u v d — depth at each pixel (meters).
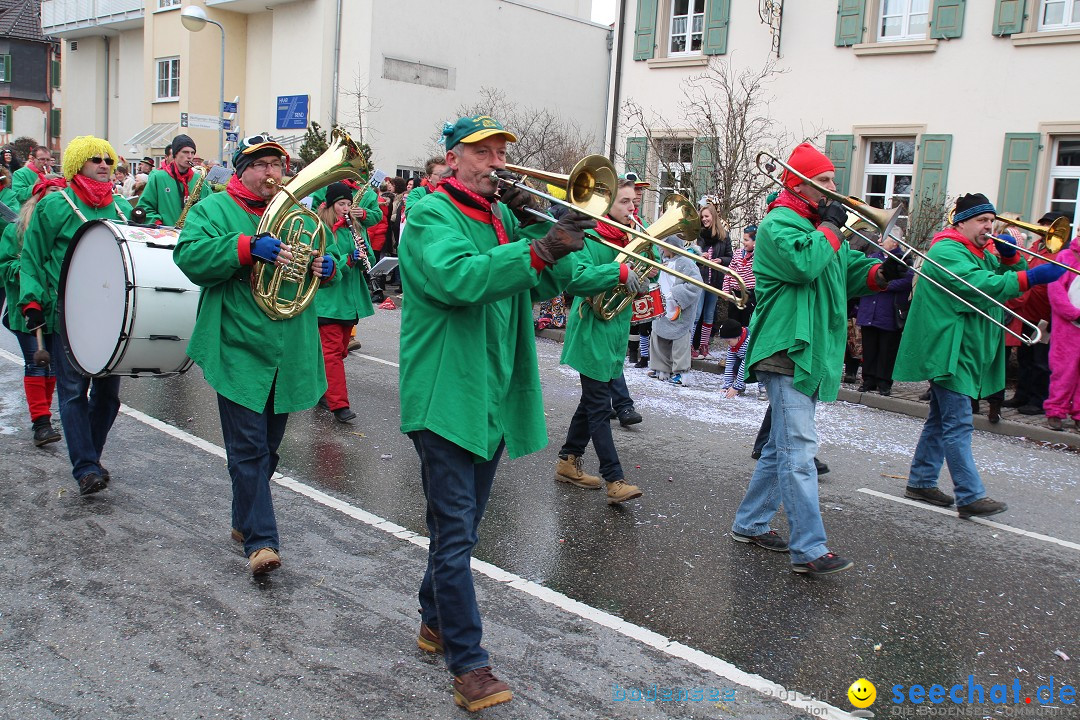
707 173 14.09
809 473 4.41
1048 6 13.17
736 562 4.62
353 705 3.10
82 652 3.38
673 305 9.05
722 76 15.26
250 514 4.05
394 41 21.80
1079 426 8.13
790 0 15.27
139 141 25.69
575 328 5.43
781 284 4.39
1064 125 12.89
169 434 6.30
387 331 11.88
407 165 22.48
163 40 25.94
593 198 3.16
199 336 4.07
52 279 5.07
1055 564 4.84
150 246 4.51
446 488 3.08
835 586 4.38
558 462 6.09
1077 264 7.92
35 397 5.86
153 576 4.05
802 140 15.31
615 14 17.56
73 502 4.90
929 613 4.12
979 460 7.20
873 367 9.39
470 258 2.88
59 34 31.08
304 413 7.34
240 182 4.26
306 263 4.16
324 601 3.88
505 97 24.19
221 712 3.03
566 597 4.06
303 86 22.66
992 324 5.51
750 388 9.55
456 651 3.07
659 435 7.31
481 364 3.08
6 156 10.85
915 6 14.34
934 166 14.08
